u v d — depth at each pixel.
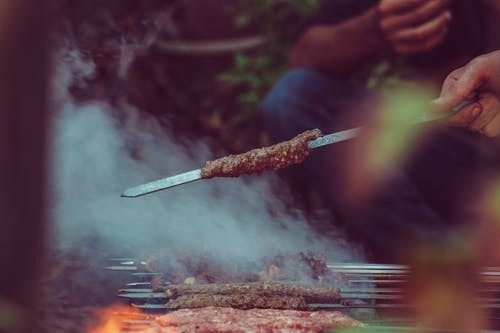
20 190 1.15
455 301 2.51
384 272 2.77
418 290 2.60
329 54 4.24
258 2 5.50
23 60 1.12
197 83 5.79
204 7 5.71
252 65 5.48
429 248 3.59
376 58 4.87
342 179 3.92
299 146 2.37
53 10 1.17
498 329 2.55
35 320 1.25
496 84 2.61
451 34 4.00
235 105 5.79
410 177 4.06
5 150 1.13
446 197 3.96
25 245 1.17
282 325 2.12
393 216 3.83
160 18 4.73
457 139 3.92
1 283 1.20
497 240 3.17
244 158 2.35
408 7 3.63
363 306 2.44
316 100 4.18
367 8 4.19
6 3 1.09
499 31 3.86
